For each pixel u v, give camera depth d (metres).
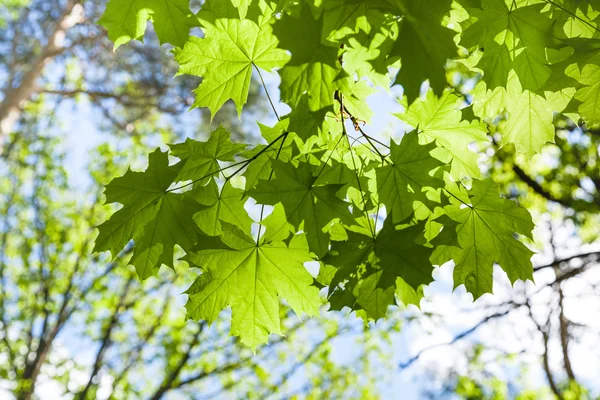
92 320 3.56
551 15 0.85
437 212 0.89
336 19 0.75
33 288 3.63
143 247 0.85
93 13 4.18
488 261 0.89
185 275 3.63
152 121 4.43
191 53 0.85
